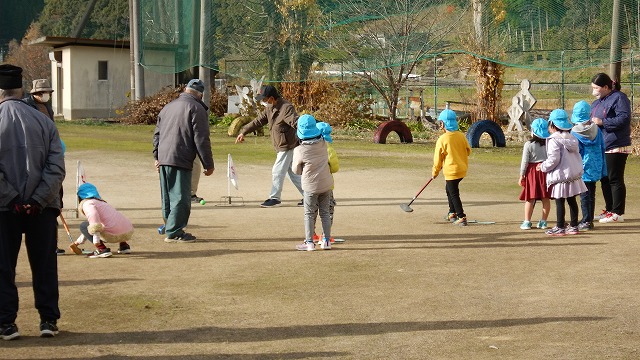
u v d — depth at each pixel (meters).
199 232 10.23
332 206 9.68
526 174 10.35
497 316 6.42
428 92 38.25
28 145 5.70
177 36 17.95
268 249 9.19
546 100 33.09
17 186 5.68
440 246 9.34
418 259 8.63
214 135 26.33
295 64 18.14
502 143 22.11
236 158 19.03
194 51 17.86
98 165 17.69
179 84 36.69
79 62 37.59
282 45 17.88
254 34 17.73
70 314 6.50
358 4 18.39
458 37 18.73
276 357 5.44
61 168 5.79
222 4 17.67
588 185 10.37
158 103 33.03
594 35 16.92
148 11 18.11
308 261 8.55
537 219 11.20
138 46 33.22
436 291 7.25
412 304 6.80
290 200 13.02
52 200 5.83
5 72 5.82
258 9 17.67
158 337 5.89
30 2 82.62
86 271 8.07
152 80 37.34
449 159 10.70
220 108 34.88
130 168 17.19
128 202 12.78
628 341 5.73
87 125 32.19
